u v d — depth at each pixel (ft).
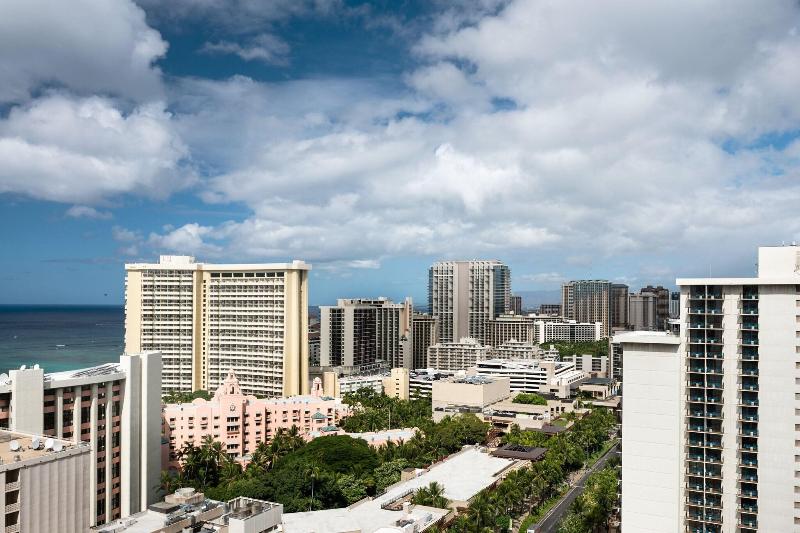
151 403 629.92
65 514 370.94
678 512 459.73
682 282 467.52
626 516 475.31
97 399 577.43
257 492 618.03
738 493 447.83
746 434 447.83
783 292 441.27
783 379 439.63
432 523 536.01
